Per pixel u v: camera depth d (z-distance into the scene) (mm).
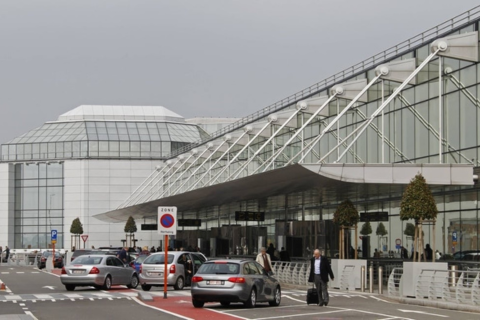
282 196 45875
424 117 40594
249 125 55250
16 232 96000
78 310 24469
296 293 34000
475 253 37531
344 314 22578
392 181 32125
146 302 27938
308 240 47000
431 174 32406
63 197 94688
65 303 27609
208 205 58188
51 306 26234
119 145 94812
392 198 45500
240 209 65375
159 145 95250
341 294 33188
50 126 99062
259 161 61312
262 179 35750
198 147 71875
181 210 67125
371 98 45469
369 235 48500
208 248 74000
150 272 35188
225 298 24766
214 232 68250
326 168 31531
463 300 25859
